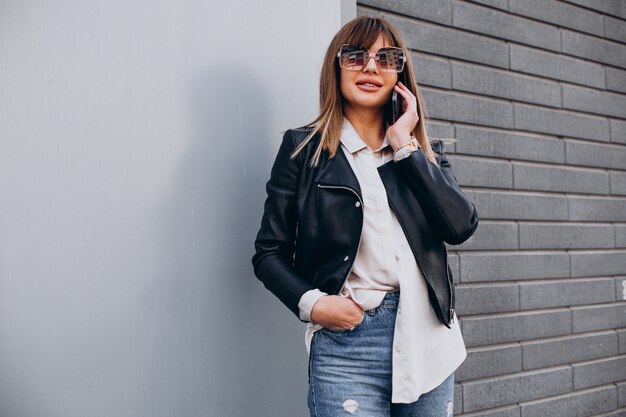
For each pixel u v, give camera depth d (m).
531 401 3.12
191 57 2.04
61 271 1.82
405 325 1.57
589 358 3.40
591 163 3.53
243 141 2.12
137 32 1.96
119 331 1.89
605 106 3.62
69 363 1.82
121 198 1.91
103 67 1.90
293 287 1.57
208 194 2.05
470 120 3.01
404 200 1.65
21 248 1.78
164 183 1.98
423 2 2.84
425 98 2.84
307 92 2.26
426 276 1.63
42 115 1.82
